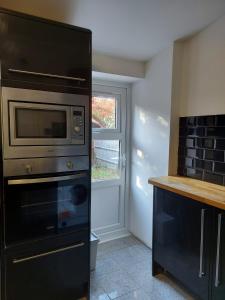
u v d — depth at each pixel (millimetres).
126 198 2951
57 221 1671
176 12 1799
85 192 1763
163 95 2332
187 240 1795
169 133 2283
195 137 2174
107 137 2740
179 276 1896
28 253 1585
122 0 1634
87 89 1700
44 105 1545
